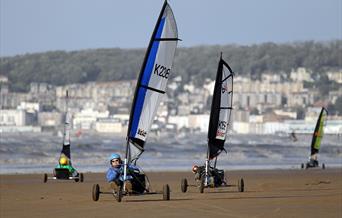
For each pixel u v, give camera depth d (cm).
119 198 8150
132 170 8169
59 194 10081
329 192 10069
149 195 9131
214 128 10425
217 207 7656
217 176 10194
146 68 7994
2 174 16975
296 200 8488
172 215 6969
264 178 15375
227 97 10644
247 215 6944
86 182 13525
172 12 8019
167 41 8019
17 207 7912
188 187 11150
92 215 7019
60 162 13325
